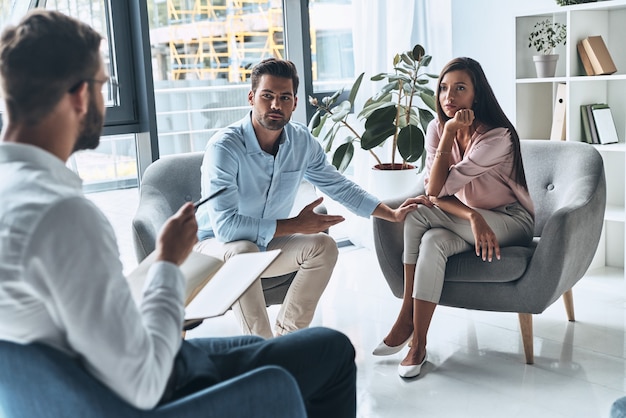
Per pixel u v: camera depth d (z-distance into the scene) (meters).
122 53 3.65
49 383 1.15
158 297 1.24
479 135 2.84
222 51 4.16
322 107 4.03
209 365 1.45
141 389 1.14
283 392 1.33
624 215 3.59
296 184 2.85
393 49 4.33
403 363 2.71
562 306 3.39
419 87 3.92
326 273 2.70
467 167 2.79
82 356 1.17
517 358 2.82
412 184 3.94
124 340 1.11
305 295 2.71
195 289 1.53
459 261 2.78
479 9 4.38
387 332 3.15
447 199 2.81
